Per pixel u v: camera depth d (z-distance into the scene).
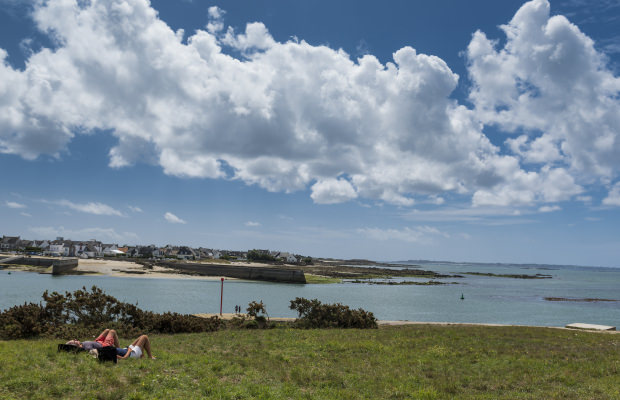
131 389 9.09
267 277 123.44
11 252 186.00
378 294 86.75
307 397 10.02
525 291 106.69
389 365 14.66
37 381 8.86
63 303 23.61
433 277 172.62
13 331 19.92
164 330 24.97
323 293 86.25
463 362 15.35
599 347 19.89
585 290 114.50
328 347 18.08
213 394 9.40
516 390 11.67
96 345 11.76
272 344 18.62
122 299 61.28
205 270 133.62
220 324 28.69
